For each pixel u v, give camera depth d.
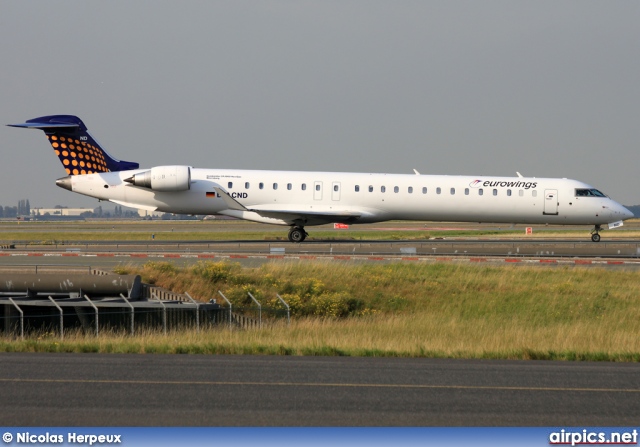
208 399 43.69
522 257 147.00
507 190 179.62
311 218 177.00
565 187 180.50
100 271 120.12
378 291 113.88
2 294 110.69
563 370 54.44
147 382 47.84
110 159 181.12
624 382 50.03
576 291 112.06
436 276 120.88
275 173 179.75
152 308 96.06
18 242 193.00
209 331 83.50
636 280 119.88
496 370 54.00
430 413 41.59
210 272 115.75
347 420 40.00
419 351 62.88
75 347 62.59
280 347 63.03
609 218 180.38
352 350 63.03
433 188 179.12
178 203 177.25
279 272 120.31
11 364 53.78
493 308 107.31
